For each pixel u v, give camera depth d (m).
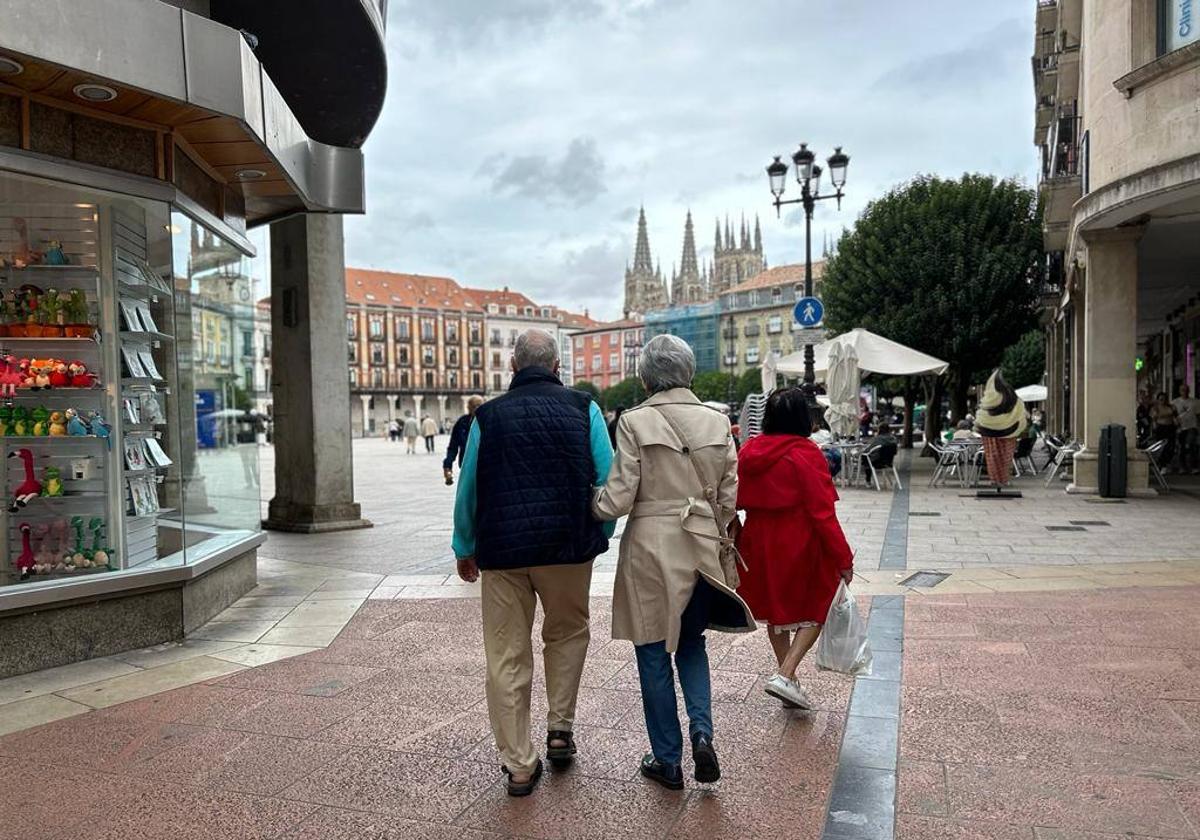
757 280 106.19
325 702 4.29
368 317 109.31
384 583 7.26
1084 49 13.01
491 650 3.26
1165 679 4.34
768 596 3.96
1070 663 4.65
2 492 5.12
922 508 11.97
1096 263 12.76
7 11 4.06
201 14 6.25
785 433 4.00
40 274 5.36
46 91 4.77
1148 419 19.69
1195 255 15.09
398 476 21.94
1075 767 3.35
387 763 3.52
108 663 5.01
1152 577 6.88
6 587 4.84
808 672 4.64
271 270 10.91
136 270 5.69
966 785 3.21
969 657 4.82
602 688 4.42
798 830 2.90
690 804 3.11
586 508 3.21
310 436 10.57
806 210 17.89
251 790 3.28
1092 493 13.12
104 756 3.63
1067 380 21.89
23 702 4.34
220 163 6.36
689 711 3.18
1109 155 11.43
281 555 8.80
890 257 21.48
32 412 5.27
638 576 3.17
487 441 3.23
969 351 21.30
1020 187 21.52
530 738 3.27
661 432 3.20
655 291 156.00
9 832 2.97
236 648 5.32
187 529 6.07
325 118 10.05
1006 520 10.55
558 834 2.90
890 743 3.63
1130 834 2.83
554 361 3.48
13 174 4.82
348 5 7.57
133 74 4.59
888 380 27.88
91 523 5.34
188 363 6.27
